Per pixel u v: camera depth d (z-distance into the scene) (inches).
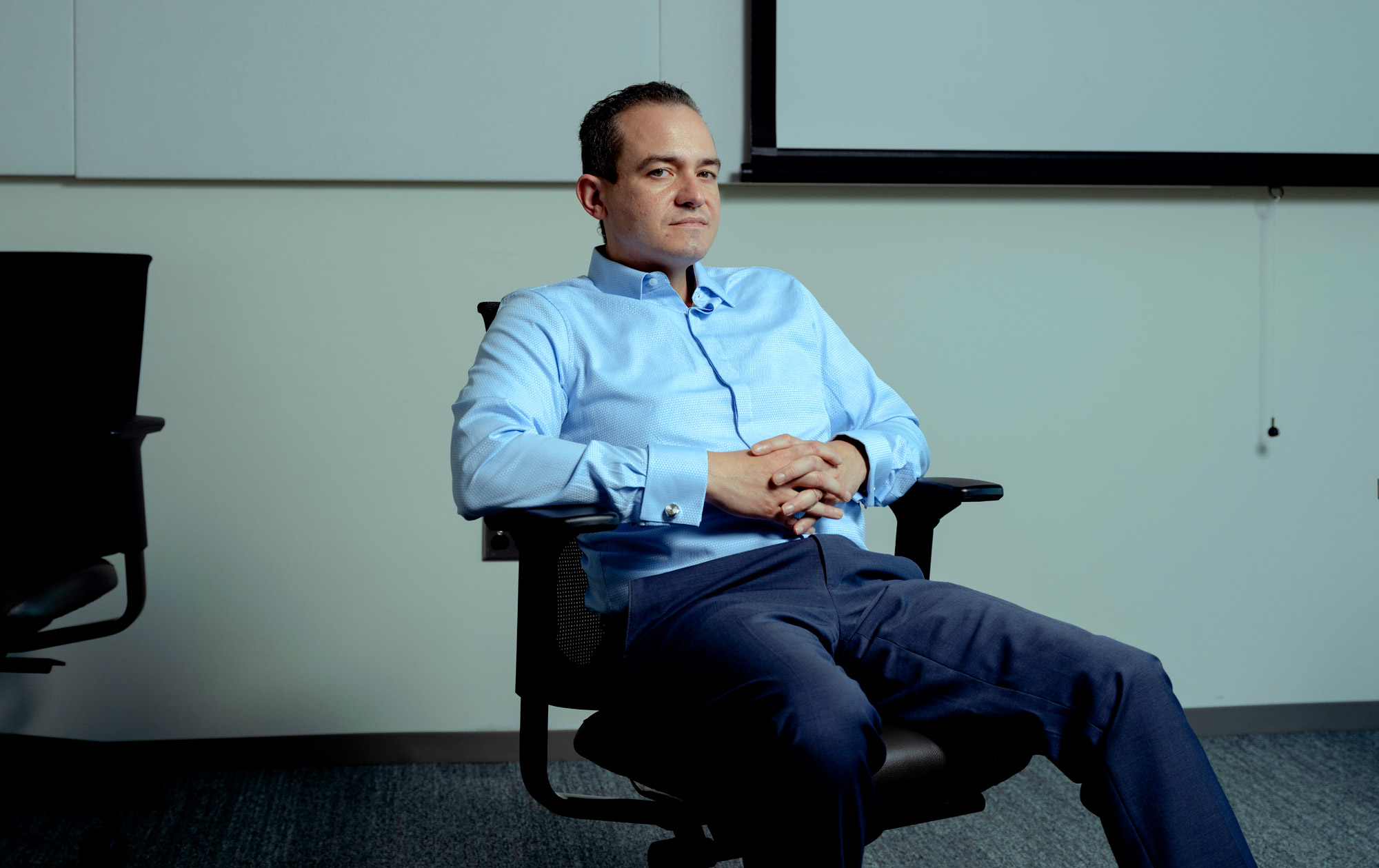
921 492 53.2
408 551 88.1
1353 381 94.6
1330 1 89.7
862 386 58.6
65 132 82.4
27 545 66.9
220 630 86.7
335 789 82.7
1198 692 95.0
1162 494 93.8
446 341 87.5
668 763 41.9
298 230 85.7
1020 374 92.1
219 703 87.1
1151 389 93.1
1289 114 90.1
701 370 52.2
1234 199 92.4
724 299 55.7
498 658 89.4
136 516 69.5
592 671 45.1
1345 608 95.8
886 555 50.5
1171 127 89.5
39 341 67.8
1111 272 92.1
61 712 85.8
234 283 85.4
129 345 69.5
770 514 47.2
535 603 44.1
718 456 47.6
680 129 52.1
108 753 73.7
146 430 69.3
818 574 47.3
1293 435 94.5
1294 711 95.6
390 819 76.7
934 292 90.9
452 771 87.0
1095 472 93.2
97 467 67.1
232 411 86.0
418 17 84.8
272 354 86.0
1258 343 93.7
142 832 74.0
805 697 38.0
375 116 85.0
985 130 88.2
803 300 57.6
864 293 90.4
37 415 67.3
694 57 86.8
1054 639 42.1
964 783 41.8
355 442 87.2
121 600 86.2
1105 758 39.4
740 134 87.5
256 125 84.0
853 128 87.1
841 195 89.4
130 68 82.7
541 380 50.8
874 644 45.4
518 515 43.9
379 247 86.5
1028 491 92.7
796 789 37.0
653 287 53.2
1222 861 37.8
